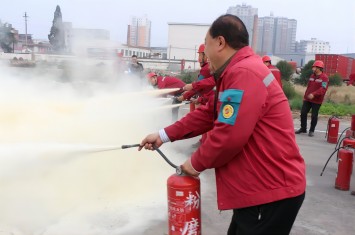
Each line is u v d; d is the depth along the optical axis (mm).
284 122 1956
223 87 1974
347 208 4344
